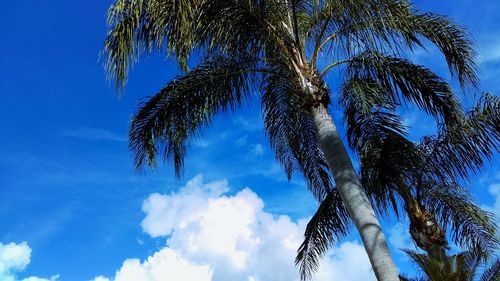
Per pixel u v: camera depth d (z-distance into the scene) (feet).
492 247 36.50
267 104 37.45
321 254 39.34
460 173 32.86
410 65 31.07
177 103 31.07
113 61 28.99
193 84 30.78
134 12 29.63
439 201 37.27
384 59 31.22
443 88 31.12
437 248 34.42
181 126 31.24
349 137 36.35
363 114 34.27
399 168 34.81
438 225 35.09
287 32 30.48
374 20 27.40
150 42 30.22
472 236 37.14
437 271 34.04
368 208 25.25
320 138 27.81
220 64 30.58
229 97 31.37
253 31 29.58
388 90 32.01
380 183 35.27
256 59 30.63
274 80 36.04
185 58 30.35
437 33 30.99
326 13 30.53
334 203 39.17
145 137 31.22
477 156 31.48
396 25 27.99
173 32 29.40
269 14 29.40
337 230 39.06
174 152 31.53
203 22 28.71
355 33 29.50
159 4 28.32
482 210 36.86
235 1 28.76
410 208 35.45
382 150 34.88
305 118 39.22
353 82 32.17
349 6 28.14
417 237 35.04
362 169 35.94
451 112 31.45
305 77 29.25
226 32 29.19
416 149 34.22
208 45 29.37
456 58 31.01
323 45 30.71
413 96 31.53
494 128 30.25
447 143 32.45
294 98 32.40
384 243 24.11
